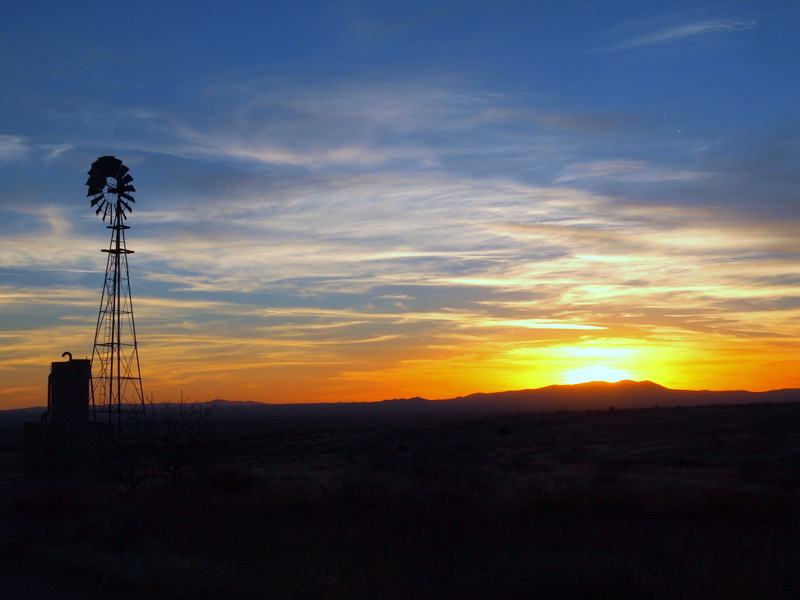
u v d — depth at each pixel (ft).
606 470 109.60
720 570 35.27
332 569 38.06
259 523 54.90
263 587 37.19
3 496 92.12
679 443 173.78
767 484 90.68
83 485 109.50
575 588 34.53
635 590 33.88
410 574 37.27
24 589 40.29
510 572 37.42
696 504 69.26
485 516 60.54
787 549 45.06
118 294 158.61
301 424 604.90
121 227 160.15
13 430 562.25
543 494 74.38
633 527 58.03
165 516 55.21
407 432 277.44
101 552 48.39
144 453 88.84
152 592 38.81
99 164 160.35
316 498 79.25
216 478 87.25
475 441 227.40
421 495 71.61
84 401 149.07
